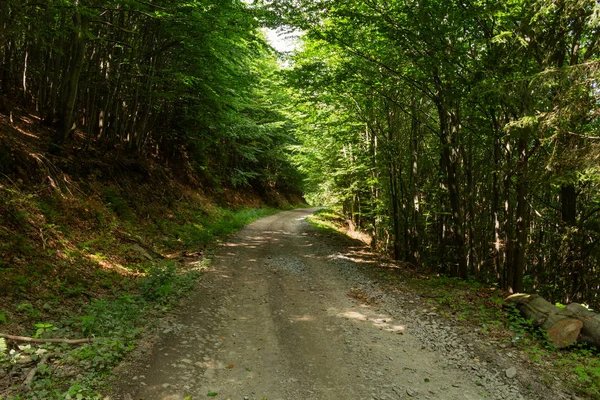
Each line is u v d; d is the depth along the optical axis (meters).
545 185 6.90
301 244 16.38
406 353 5.88
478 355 5.81
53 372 4.17
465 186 14.88
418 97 14.07
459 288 9.84
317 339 6.27
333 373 5.13
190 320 6.51
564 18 7.24
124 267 8.80
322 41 12.44
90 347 4.73
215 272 9.98
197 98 17.81
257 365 5.22
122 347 4.96
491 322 7.13
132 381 4.36
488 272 15.97
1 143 8.75
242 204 29.08
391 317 7.57
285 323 6.91
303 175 37.88
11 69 12.95
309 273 11.09
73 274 7.11
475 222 15.83
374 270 12.20
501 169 9.20
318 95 13.75
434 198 16.02
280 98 25.42
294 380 4.88
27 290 5.91
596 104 6.54
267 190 38.50
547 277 12.24
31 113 12.73
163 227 13.39
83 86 12.50
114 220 10.95
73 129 12.93
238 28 10.78
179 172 21.42
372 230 23.36
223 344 5.80
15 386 3.77
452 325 7.08
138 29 14.23
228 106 18.86
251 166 34.91
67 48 12.12
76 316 5.71
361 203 24.53
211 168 27.05
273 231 19.86
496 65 8.71
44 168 9.60
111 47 13.52
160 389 4.32
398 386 4.87
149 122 18.75
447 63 9.39
